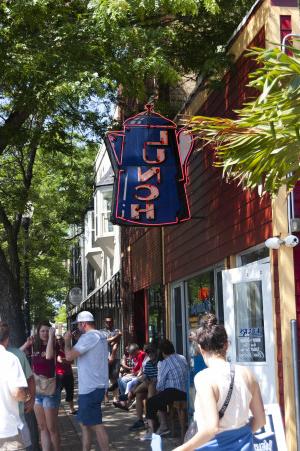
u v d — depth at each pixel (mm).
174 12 10867
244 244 9906
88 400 9352
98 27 10945
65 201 22719
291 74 5664
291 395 8125
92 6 10602
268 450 6266
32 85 11062
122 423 14367
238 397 4594
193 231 13258
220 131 6012
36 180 21672
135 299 21516
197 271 13039
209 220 11961
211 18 12469
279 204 8453
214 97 11609
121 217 10609
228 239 10773
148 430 12008
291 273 8312
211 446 4535
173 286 15734
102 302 31812
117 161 10750
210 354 4766
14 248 12961
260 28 9297
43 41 11172
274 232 8531
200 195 12547
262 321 9109
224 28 12594
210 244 11930
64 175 21109
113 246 30109
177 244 14859
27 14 10805
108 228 30281
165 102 13930
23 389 6590
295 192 8391
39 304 34500
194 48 12664
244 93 10000
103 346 9531
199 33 12703
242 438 4578
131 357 16812
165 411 11781
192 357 11125
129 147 10828
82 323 9523
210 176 11781
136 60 10984
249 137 5914
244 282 9414
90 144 13844
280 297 8445
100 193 29859
